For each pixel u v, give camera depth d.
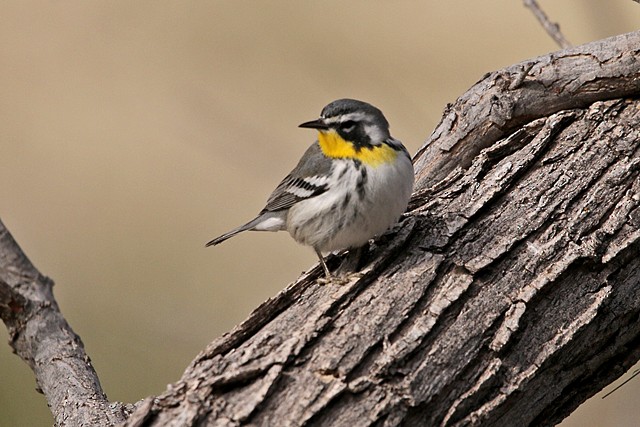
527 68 11.49
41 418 15.52
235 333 8.66
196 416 7.59
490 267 9.21
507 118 11.63
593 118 11.04
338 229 10.43
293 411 7.72
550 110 11.55
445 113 12.24
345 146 10.40
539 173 10.44
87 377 9.80
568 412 9.23
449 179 11.07
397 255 9.66
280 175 21.27
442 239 9.70
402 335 8.46
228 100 23.72
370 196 10.18
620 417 14.06
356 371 8.09
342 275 9.46
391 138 10.59
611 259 9.22
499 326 8.65
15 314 10.13
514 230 9.68
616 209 9.76
